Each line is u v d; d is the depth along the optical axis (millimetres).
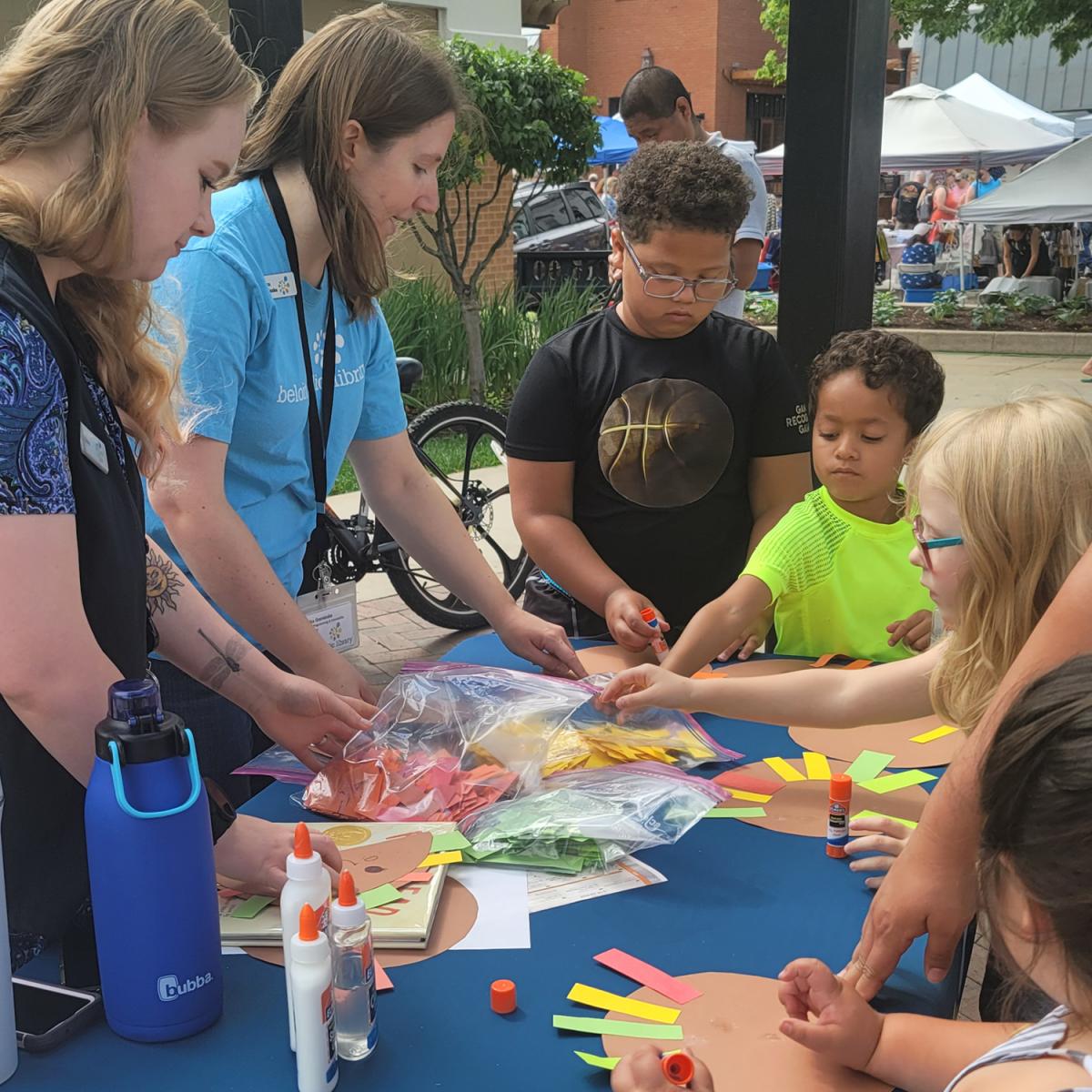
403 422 2238
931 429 1471
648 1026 1090
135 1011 1073
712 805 1510
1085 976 799
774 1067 1040
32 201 1095
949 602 1397
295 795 1610
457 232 10266
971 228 17969
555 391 2305
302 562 2387
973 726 1393
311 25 8711
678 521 2336
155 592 1565
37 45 1105
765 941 1238
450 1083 1020
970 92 17906
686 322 2227
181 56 1139
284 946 1063
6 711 1148
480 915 1285
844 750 1753
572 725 1708
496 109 7930
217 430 1731
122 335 1324
